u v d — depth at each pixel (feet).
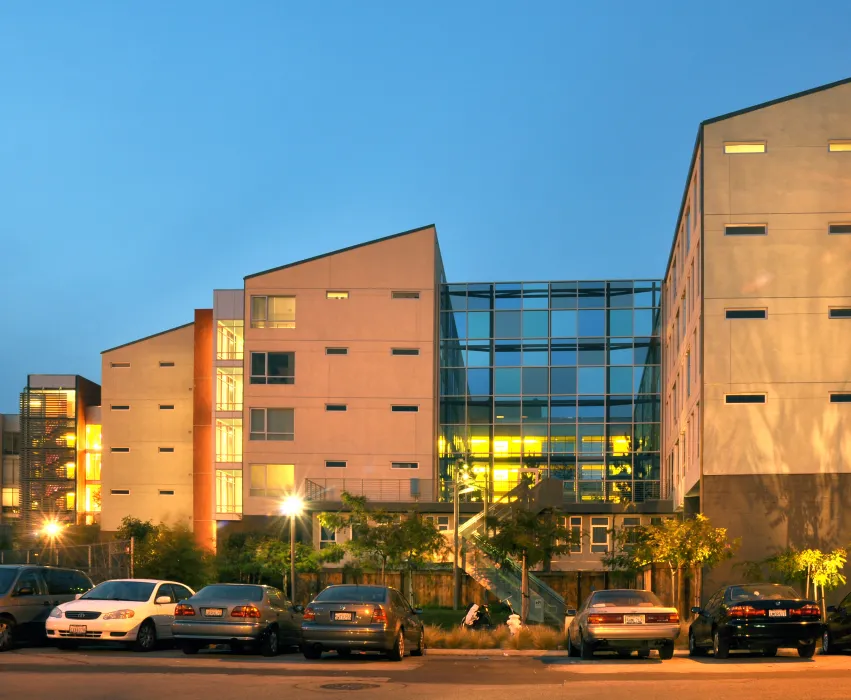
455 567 147.64
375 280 193.16
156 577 140.67
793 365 129.80
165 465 215.10
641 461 191.11
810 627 71.56
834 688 50.83
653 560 127.03
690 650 79.82
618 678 58.18
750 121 132.67
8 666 62.18
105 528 213.66
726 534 124.57
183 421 216.13
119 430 216.74
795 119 132.36
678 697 47.60
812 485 128.06
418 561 148.25
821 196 131.23
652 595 74.79
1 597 75.77
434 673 61.26
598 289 196.24
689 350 148.15
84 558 140.46
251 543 173.88
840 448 128.36
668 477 182.80
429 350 191.42
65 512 228.84
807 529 127.65
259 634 71.61
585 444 192.65
